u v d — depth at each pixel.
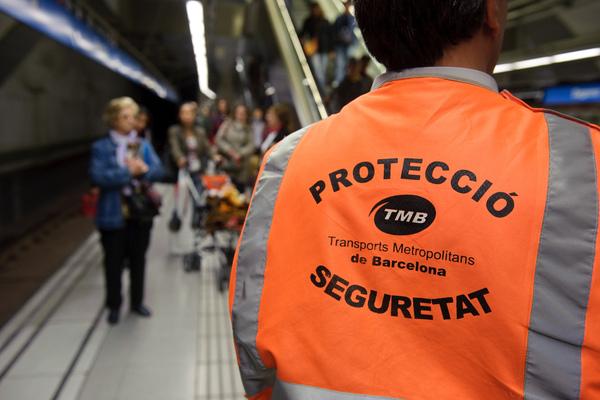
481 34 0.60
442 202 0.51
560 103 10.88
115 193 3.18
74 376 2.70
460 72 0.58
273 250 0.59
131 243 3.47
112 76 21.12
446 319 0.50
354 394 0.51
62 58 13.19
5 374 2.70
